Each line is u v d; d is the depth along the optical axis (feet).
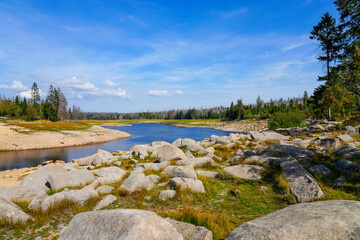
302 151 36.63
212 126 342.03
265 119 324.39
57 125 209.56
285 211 13.43
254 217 20.04
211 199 25.67
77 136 157.38
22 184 31.91
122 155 66.39
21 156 99.04
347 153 32.07
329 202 13.85
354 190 22.16
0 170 72.02
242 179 31.63
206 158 43.68
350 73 29.19
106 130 221.87
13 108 301.02
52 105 314.55
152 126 381.60
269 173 31.17
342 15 35.58
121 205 25.34
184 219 19.61
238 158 42.47
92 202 26.48
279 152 38.47
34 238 18.60
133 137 188.14
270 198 24.25
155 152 61.87
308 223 10.36
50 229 20.39
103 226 12.26
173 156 49.39
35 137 136.98
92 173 40.04
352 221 10.34
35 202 25.49
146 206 24.66
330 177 26.30
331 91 30.48
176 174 33.58
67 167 58.03
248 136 71.82
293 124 96.32
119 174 41.19
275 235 10.01
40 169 36.52
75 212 23.81
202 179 32.73
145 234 10.95
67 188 32.53
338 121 85.40
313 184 23.45
